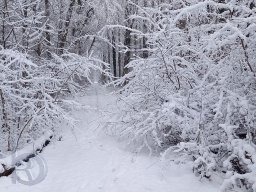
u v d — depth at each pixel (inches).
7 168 265.6
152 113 277.7
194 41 295.6
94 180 245.1
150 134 304.5
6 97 332.8
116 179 242.2
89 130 390.9
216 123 251.4
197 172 242.7
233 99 238.2
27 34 360.2
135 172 252.2
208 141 255.3
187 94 279.3
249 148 213.8
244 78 252.5
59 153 323.3
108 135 351.9
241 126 256.2
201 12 273.0
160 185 229.5
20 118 358.6
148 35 302.8
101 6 618.8
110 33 720.3
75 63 346.6
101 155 301.9
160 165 254.8
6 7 366.6
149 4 590.2
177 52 298.4
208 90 260.4
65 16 549.6
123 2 677.9
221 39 260.4
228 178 213.3
